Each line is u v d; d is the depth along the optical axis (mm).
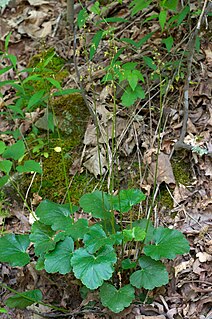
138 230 869
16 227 1062
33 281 985
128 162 1079
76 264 842
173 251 859
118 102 1143
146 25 1244
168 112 1112
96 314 907
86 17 991
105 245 860
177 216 1001
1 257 889
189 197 1019
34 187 1094
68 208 947
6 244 912
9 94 1255
